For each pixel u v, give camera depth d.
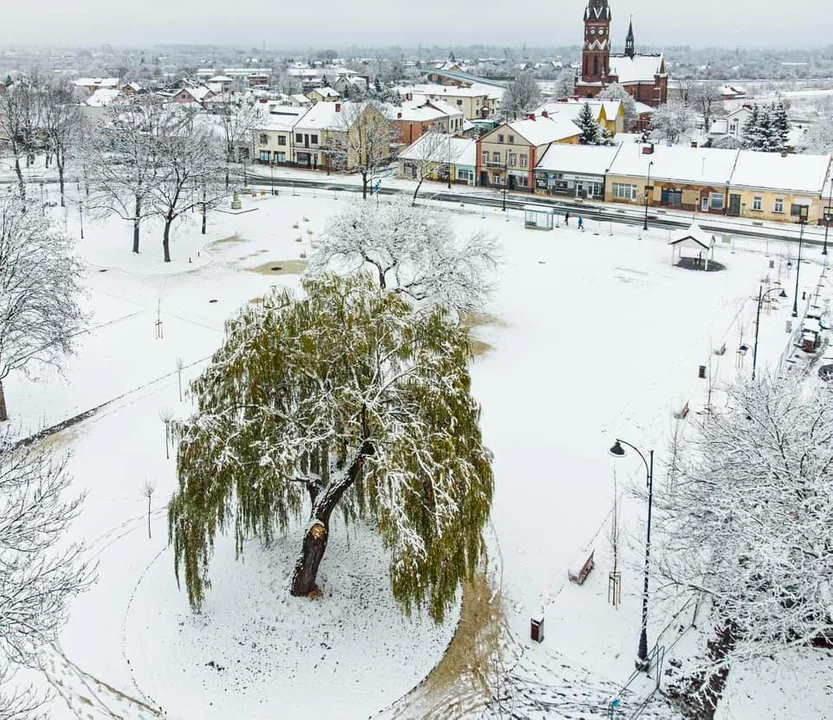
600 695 26.78
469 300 54.94
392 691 26.91
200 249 79.12
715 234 84.69
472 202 102.25
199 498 27.55
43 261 43.69
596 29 165.12
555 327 59.12
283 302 30.98
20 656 24.03
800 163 91.75
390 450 27.12
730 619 28.42
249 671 27.55
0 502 35.03
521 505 37.03
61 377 49.53
